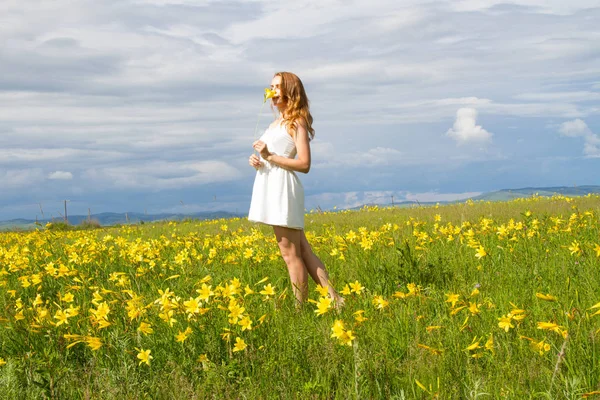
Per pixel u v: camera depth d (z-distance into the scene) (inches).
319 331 152.9
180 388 126.6
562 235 305.6
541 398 113.8
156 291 227.1
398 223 564.4
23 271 286.0
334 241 315.6
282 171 209.5
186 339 151.6
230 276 257.9
